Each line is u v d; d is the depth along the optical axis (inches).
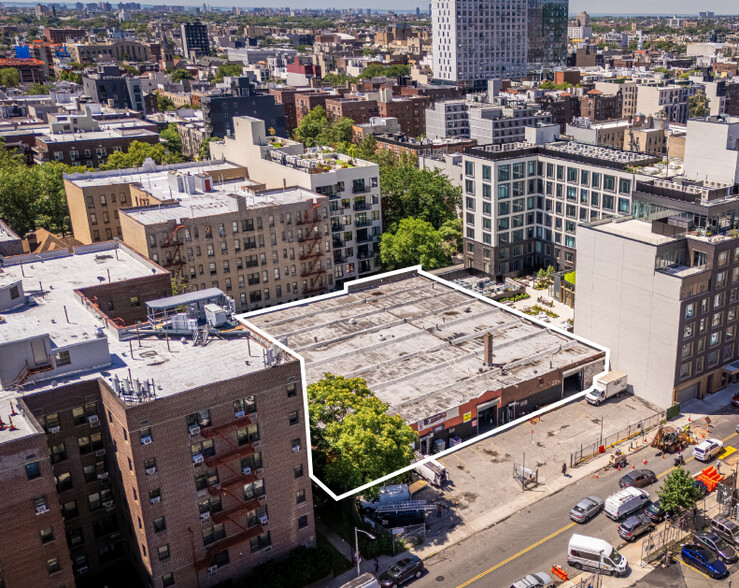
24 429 2274.9
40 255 3841.0
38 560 2305.6
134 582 2682.1
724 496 3073.3
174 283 4603.8
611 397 4033.0
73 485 2605.8
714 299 3814.0
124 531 2723.9
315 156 6368.1
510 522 3061.0
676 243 3757.4
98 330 2635.3
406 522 3053.6
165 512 2454.5
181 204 5196.9
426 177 6560.0
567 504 3164.4
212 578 2625.5
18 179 6584.6
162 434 2379.4
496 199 5772.6
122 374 2578.7
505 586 2689.5
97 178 6131.9
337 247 5713.6
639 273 3818.9
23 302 3166.8
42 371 2544.3
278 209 5059.1
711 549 2837.1
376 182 5792.3
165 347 2795.3
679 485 2972.4
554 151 5748.0
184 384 2488.9
